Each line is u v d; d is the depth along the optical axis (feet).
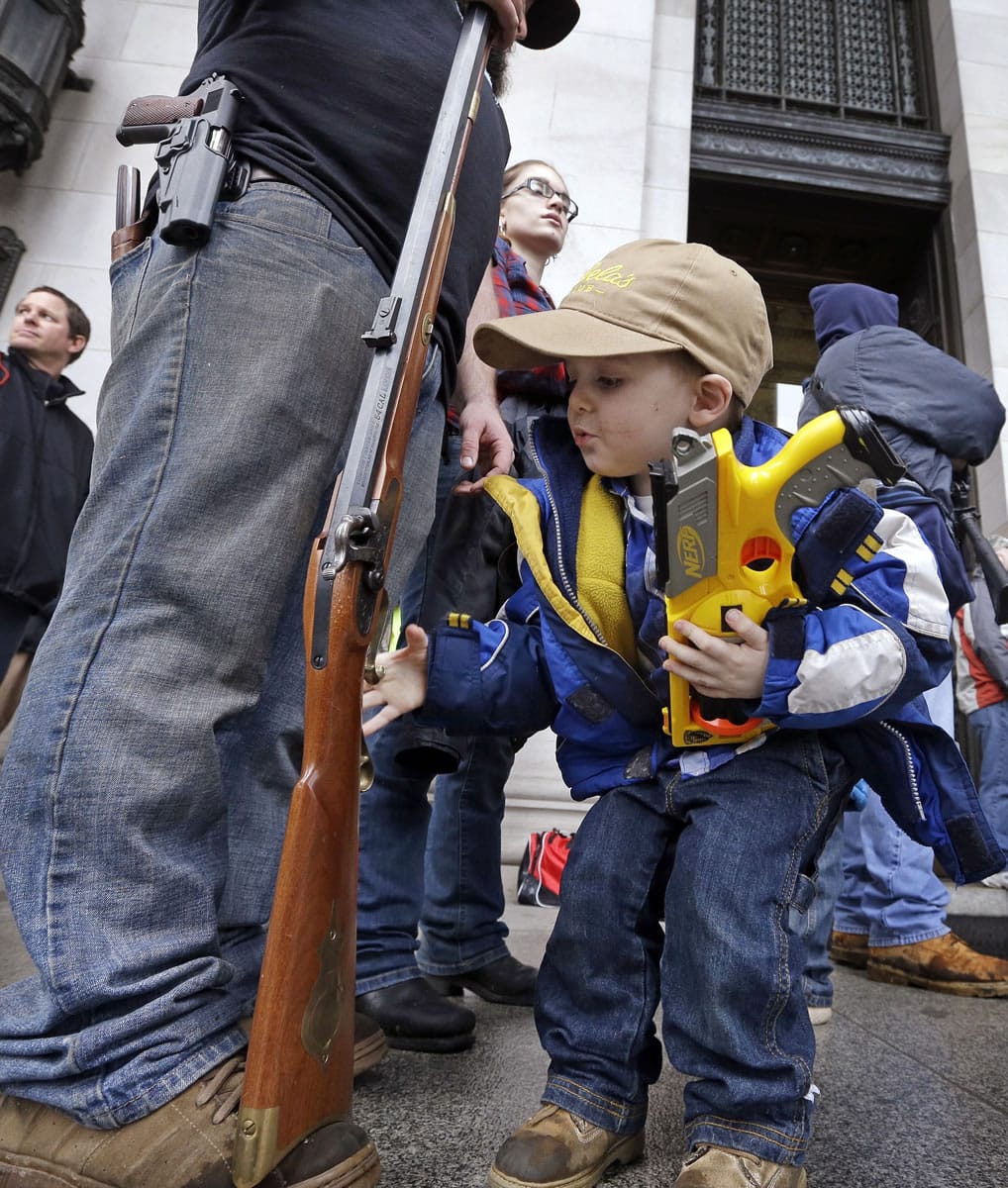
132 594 2.34
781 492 2.38
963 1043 4.54
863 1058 4.21
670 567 2.47
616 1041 2.76
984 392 5.17
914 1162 2.89
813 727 2.55
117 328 2.80
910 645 2.52
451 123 2.59
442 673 3.04
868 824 6.45
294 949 1.99
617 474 3.06
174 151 2.61
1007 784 9.28
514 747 4.98
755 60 17.01
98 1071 2.08
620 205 13.97
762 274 17.72
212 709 2.34
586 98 14.47
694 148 15.92
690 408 3.02
